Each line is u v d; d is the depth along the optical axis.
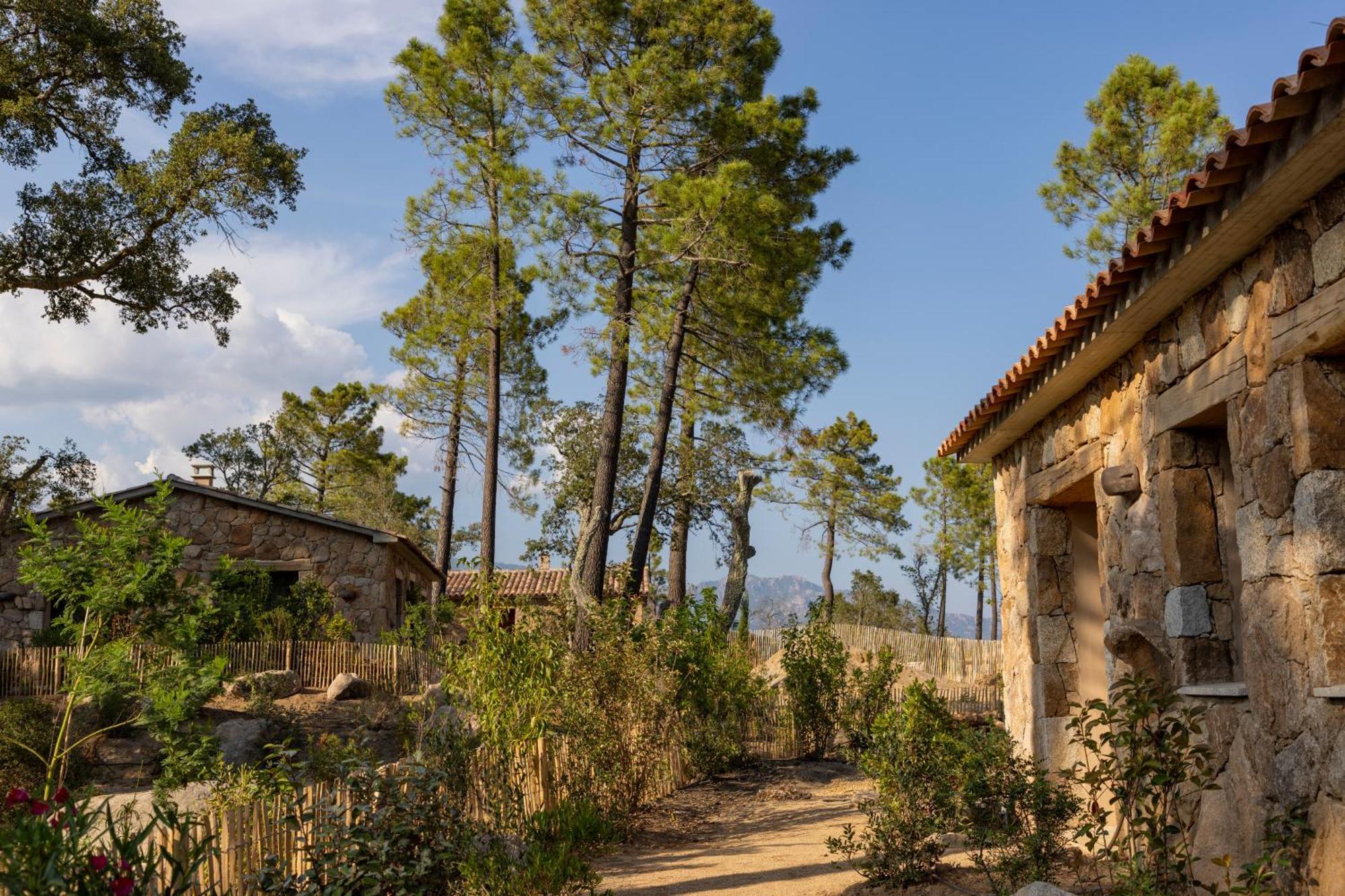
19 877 3.74
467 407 31.50
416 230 21.25
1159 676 6.20
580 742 9.62
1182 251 5.18
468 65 18.34
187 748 9.23
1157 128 19.28
